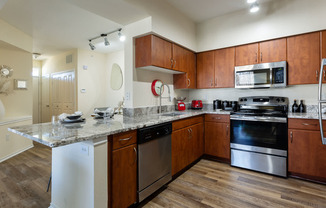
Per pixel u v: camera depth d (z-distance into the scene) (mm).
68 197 1567
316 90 2621
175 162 2299
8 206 1808
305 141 2252
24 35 3549
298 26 2506
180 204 1804
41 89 5871
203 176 2422
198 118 2918
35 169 2711
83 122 1901
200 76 3410
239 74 2936
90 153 1355
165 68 2598
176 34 2775
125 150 1616
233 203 1811
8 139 3260
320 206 1750
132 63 2471
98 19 2986
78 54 4523
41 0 2418
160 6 2445
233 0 2625
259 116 2518
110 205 1497
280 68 2605
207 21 3277
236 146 2717
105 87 5156
